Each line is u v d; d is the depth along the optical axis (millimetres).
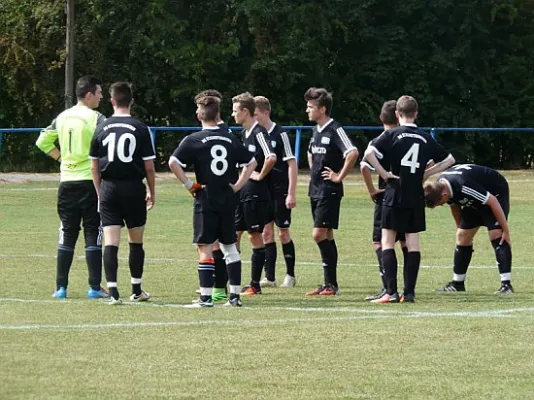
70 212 34812
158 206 72500
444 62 124562
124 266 43188
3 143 114562
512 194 86000
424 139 33656
